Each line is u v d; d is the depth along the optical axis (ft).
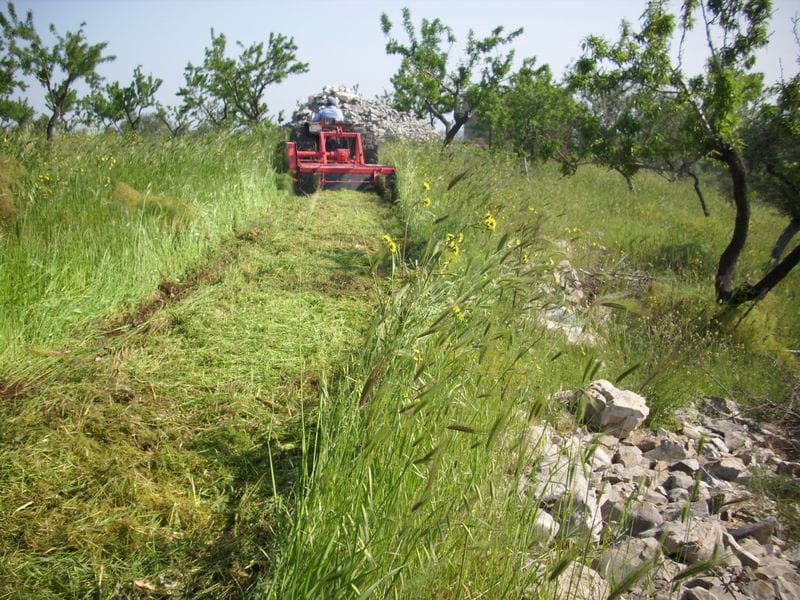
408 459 9.80
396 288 18.16
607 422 16.74
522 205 33.86
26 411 13.17
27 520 10.41
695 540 11.38
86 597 9.16
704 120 29.73
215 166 37.42
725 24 29.32
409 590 8.42
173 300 21.66
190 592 9.43
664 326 23.45
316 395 15.43
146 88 77.66
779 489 14.42
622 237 41.65
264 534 10.61
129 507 10.98
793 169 37.04
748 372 22.81
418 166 45.37
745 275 36.35
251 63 78.89
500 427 9.93
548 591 9.01
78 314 18.43
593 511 12.01
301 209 37.99
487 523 9.29
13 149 27.35
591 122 33.09
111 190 27.07
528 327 17.13
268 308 20.84
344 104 95.50
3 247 18.90
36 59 61.21
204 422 13.94
